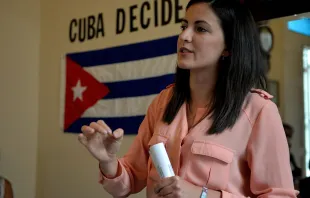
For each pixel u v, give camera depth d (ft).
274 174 2.80
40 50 9.79
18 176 9.36
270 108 2.92
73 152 8.80
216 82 3.08
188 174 2.92
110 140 3.13
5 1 9.28
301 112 5.02
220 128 2.90
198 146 2.91
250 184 2.90
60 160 9.09
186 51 2.98
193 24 3.00
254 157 2.85
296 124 4.99
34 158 9.68
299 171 4.92
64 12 9.30
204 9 2.96
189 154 2.95
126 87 7.86
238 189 2.89
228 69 2.98
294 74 5.02
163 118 3.26
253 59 3.05
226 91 2.97
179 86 3.31
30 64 9.69
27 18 9.68
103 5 8.48
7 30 9.28
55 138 9.25
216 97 3.03
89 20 8.74
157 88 7.31
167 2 7.29
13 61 9.36
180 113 3.20
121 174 3.29
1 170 9.06
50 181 9.28
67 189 8.87
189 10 3.06
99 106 8.31
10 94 9.27
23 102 9.51
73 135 8.83
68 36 9.16
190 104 3.26
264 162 2.84
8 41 9.29
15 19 9.45
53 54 9.48
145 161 3.52
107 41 8.33
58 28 9.40
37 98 9.77
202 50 2.93
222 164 2.86
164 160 2.72
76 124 8.74
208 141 2.90
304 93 5.02
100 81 8.35
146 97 7.50
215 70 3.07
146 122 3.61
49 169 9.34
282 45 5.05
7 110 9.21
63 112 9.08
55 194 9.14
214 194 2.73
